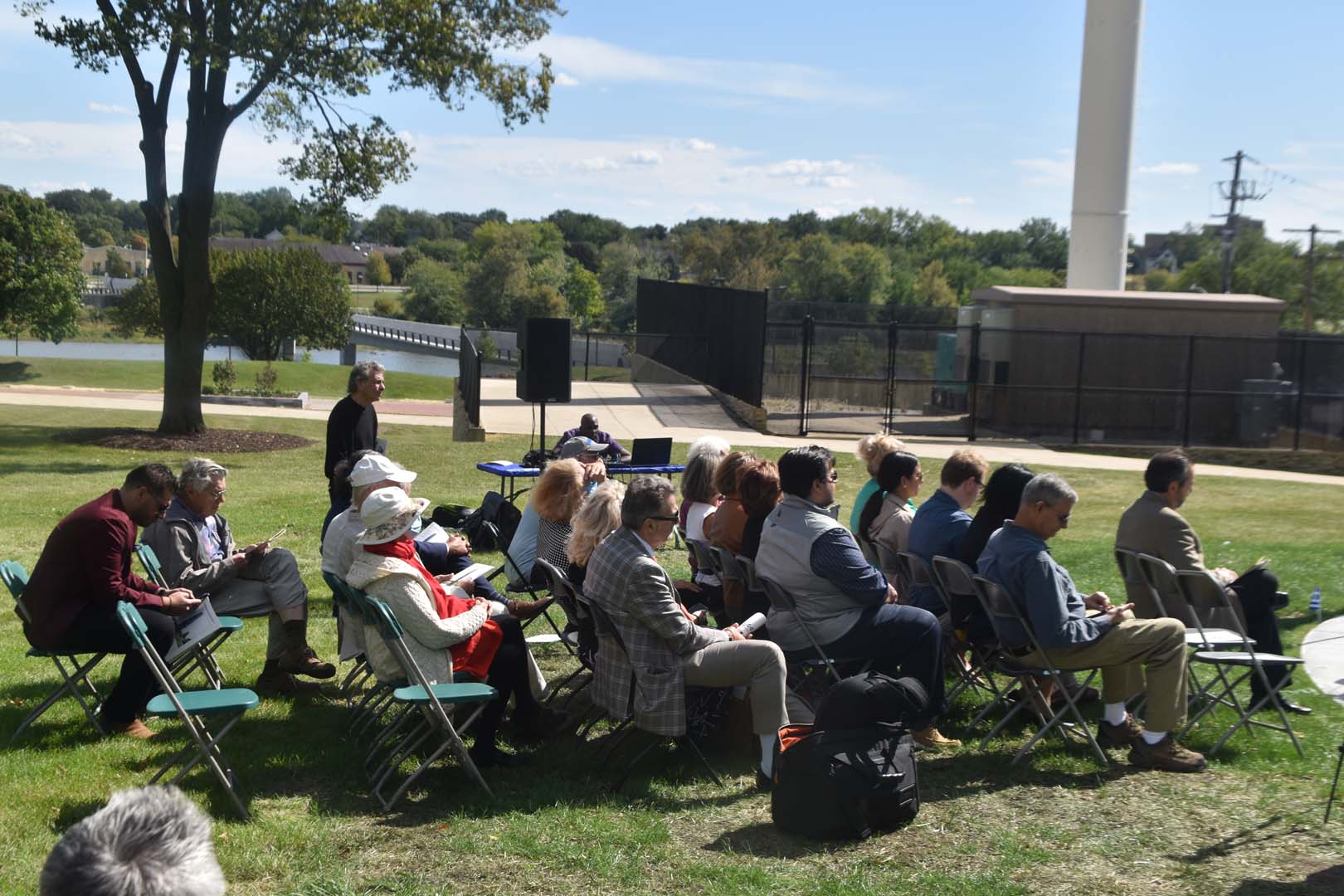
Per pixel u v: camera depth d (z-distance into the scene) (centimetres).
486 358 6656
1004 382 2464
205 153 2214
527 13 2133
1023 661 560
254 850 430
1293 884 409
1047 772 535
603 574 523
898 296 9569
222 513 1326
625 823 468
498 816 476
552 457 1332
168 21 1894
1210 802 492
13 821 450
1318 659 747
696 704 566
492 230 14312
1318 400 2367
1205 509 1612
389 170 2328
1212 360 2467
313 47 2059
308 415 2978
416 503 528
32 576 554
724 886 406
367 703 594
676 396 2866
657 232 19688
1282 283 6725
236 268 5953
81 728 575
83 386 4750
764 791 514
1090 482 1847
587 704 632
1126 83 2708
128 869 145
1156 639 534
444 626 511
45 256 6044
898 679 481
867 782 453
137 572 977
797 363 2684
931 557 634
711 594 701
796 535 564
